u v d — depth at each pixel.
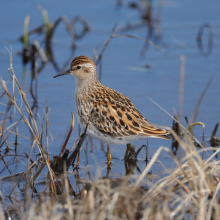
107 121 14.41
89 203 10.39
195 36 24.75
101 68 21.42
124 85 19.83
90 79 15.54
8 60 22.22
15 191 12.59
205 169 11.38
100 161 14.80
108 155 14.62
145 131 14.00
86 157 15.08
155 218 9.97
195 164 10.86
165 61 22.23
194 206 10.78
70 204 10.37
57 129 16.66
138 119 14.31
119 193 10.74
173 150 15.40
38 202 11.91
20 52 22.78
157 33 24.98
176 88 19.61
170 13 27.36
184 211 10.43
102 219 9.88
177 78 20.50
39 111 17.81
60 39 24.66
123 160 14.94
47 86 19.98
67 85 20.17
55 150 15.28
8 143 15.66
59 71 21.31
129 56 22.75
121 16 26.75
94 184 11.18
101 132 14.62
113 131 14.35
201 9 27.70
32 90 19.19
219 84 19.83
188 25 25.81
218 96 18.83
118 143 14.61
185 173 10.99
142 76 20.73
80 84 15.59
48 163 13.16
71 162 14.39
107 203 10.77
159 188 11.03
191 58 22.47
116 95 15.21
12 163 14.38
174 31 25.25
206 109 17.84
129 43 24.27
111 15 26.81
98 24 25.88
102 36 24.73
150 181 13.21
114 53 23.08
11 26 24.69
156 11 27.39
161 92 19.30
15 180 13.28
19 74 20.88
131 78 20.52
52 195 12.39
